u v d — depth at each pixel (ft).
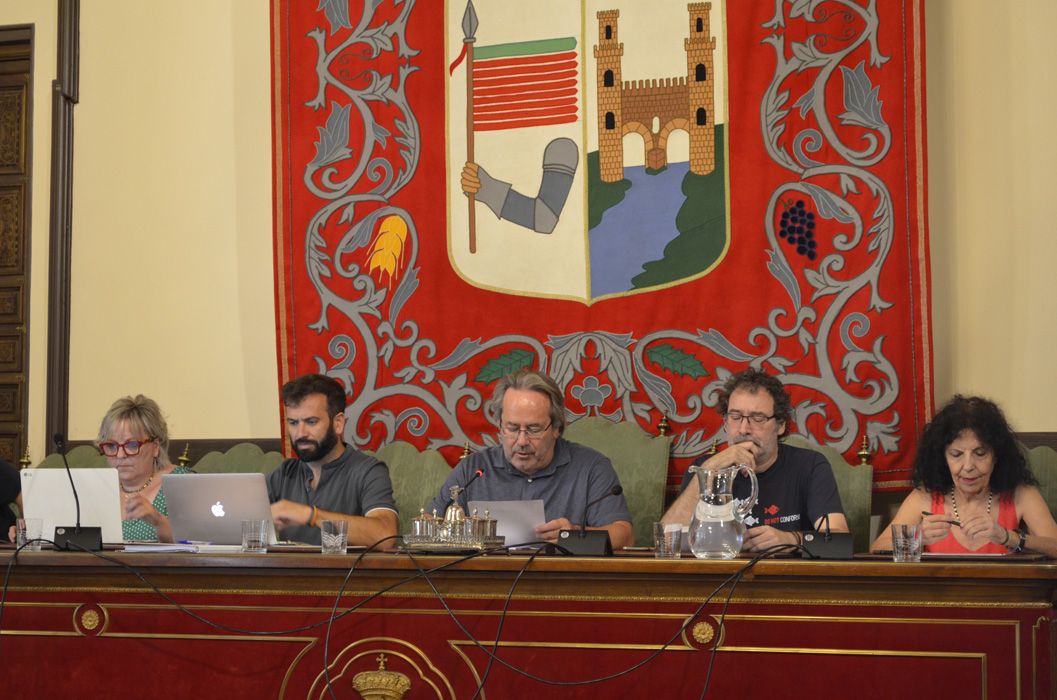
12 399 15.74
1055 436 12.51
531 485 10.52
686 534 9.88
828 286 12.86
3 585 8.11
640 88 13.65
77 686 7.94
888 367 12.61
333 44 14.44
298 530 10.72
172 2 15.75
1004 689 6.81
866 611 7.00
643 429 13.07
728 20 13.41
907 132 12.73
